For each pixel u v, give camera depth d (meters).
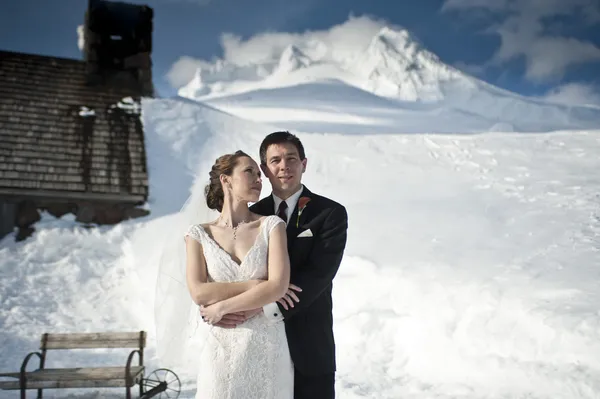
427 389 6.90
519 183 14.39
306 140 18.91
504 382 6.65
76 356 8.90
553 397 6.18
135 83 20.03
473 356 7.25
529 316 7.28
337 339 8.60
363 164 16.89
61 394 6.99
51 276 13.09
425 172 16.06
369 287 9.30
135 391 7.13
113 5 20.05
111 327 10.99
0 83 18.53
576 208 11.87
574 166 15.56
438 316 8.02
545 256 9.30
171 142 18.27
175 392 7.06
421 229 11.49
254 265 3.17
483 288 8.12
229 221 3.31
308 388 3.32
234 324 3.14
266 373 3.14
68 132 17.42
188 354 8.20
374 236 11.32
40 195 15.41
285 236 3.24
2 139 16.61
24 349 9.41
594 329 6.70
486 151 17.38
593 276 8.14
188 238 3.33
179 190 16.58
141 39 20.22
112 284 12.86
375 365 7.82
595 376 6.22
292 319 3.35
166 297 4.17
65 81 19.38
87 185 15.80
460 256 9.77
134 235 14.73
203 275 3.24
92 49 19.66
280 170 3.54
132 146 17.56
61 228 14.82
